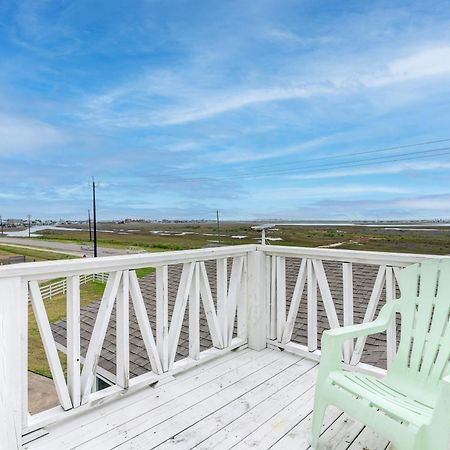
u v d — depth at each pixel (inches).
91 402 80.0
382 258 91.1
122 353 86.0
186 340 203.6
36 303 70.6
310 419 78.5
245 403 85.1
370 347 158.4
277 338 119.3
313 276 110.3
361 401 61.3
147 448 68.2
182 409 82.2
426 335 74.7
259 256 118.6
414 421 51.9
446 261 76.1
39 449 67.1
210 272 309.0
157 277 96.1
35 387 248.2
